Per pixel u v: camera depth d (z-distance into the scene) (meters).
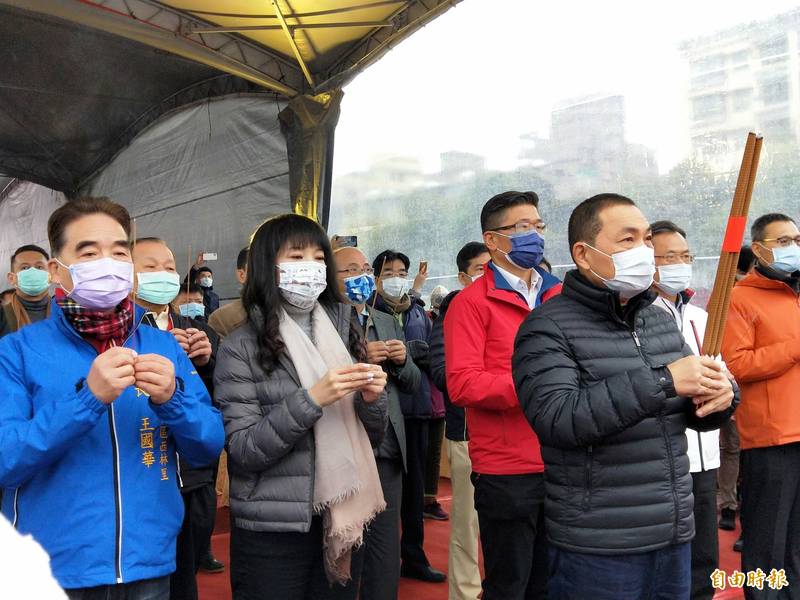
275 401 1.98
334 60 8.55
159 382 1.51
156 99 10.86
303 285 2.05
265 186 9.36
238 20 7.92
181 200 10.69
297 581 1.99
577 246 1.87
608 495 1.70
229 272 9.82
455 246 8.05
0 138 11.49
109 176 12.40
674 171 6.03
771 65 5.44
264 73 8.47
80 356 1.60
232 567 2.04
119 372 1.45
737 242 1.61
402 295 4.00
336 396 1.86
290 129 8.70
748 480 2.95
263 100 9.38
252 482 1.95
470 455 2.55
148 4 7.52
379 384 1.93
